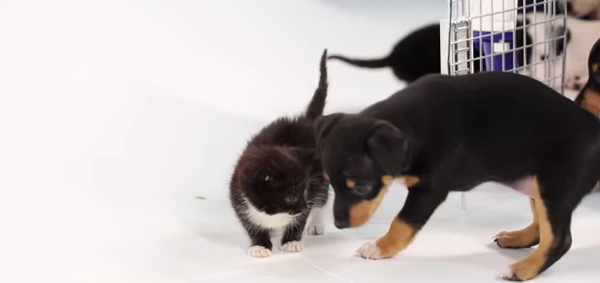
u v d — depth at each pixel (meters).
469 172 1.88
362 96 2.56
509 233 1.97
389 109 1.86
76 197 2.19
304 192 1.96
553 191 1.84
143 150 2.37
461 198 2.15
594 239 1.98
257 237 1.97
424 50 2.57
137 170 2.29
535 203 1.89
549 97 1.86
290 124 2.05
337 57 2.57
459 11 2.22
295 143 2.02
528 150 1.85
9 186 2.22
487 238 2.00
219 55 2.84
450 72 2.10
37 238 2.03
